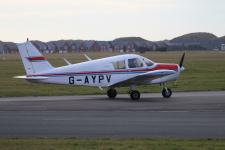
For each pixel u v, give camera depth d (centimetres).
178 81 8300
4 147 2648
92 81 5650
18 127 3550
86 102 5341
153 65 5769
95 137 3081
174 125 3562
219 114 4172
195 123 3653
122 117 4044
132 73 5681
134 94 5547
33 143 2778
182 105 4884
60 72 5638
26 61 5684
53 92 6712
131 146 2647
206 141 2834
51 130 3397
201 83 7806
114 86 5700
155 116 4081
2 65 17738
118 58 5712
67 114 4297
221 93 6228
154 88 7119
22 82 8869
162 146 2639
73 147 2636
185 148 2570
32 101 5522
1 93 6594
